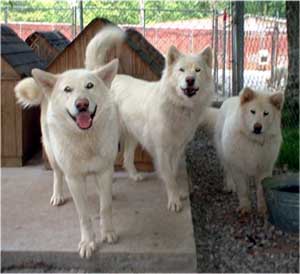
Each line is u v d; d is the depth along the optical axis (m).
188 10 4.57
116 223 1.47
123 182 1.85
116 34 1.75
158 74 1.97
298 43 2.56
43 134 1.56
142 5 5.78
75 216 1.52
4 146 2.07
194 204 1.75
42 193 1.73
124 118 1.79
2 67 2.02
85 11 5.92
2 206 1.61
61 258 1.30
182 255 1.28
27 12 6.15
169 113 1.60
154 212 1.55
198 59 1.62
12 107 2.04
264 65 4.04
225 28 3.73
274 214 1.51
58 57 1.97
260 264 1.33
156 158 1.66
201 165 2.26
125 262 1.29
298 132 2.39
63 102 1.25
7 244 1.33
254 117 1.51
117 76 1.90
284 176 1.60
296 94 2.57
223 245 1.44
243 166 1.60
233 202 1.76
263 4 3.73
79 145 1.28
